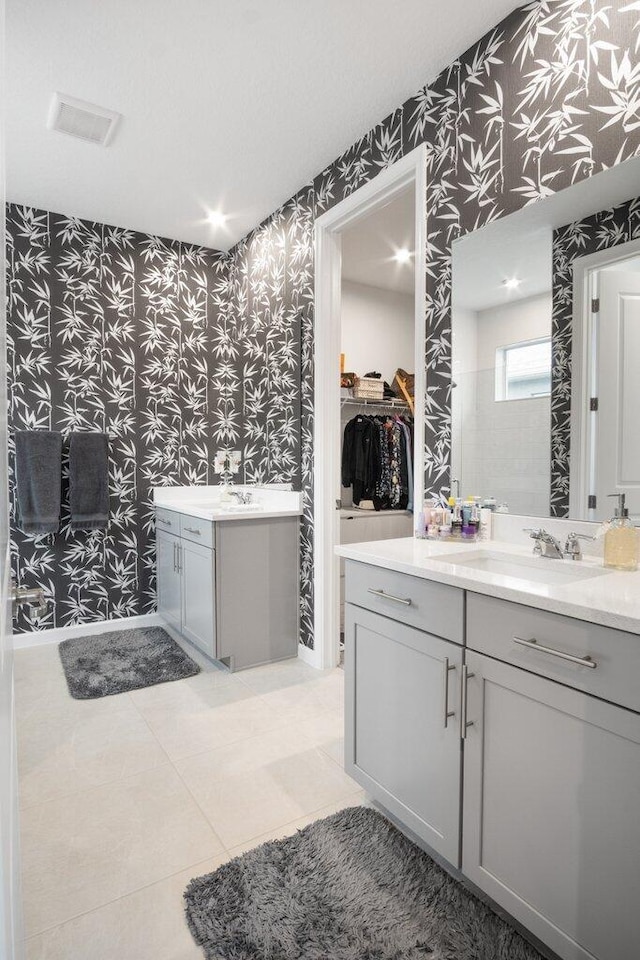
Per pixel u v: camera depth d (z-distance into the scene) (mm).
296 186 2932
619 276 1515
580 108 1609
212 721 2293
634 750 982
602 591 1152
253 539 2855
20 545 3191
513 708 1207
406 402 4328
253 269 3490
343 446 4238
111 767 1954
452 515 1899
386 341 4637
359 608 1684
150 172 2771
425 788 1442
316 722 2289
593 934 1052
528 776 1177
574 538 1543
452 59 2008
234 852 1540
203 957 1228
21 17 1790
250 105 2258
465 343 1980
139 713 2357
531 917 1169
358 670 1690
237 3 1747
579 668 1068
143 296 3516
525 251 1763
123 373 3453
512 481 1817
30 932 1283
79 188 2936
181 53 1963
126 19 1807
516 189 1796
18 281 3139
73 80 2096
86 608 3379
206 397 3730
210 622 2773
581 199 1606
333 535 2875
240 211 3217
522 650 1180
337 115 2332
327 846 1552
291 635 3016
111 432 3422
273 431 3320
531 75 1745
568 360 1645
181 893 1401
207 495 3736
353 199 2529
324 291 2812
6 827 391
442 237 2076
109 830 1628
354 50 1958
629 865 992
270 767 1960
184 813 1708
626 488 1506
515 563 1641
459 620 1330
